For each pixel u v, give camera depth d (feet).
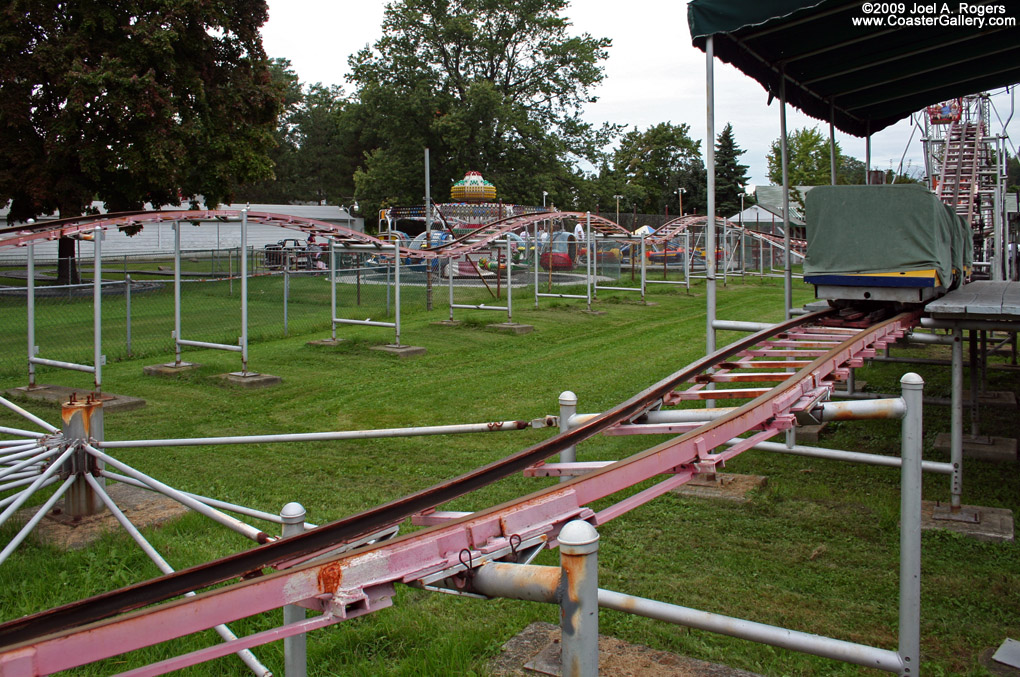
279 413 34.35
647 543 19.33
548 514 10.05
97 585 16.74
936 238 24.43
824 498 22.62
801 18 27.94
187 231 159.74
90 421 19.57
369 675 13.44
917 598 12.40
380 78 202.59
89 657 6.47
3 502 17.39
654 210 289.74
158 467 26.00
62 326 60.75
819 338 24.68
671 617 12.07
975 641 14.56
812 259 26.78
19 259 125.80
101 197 95.91
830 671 13.58
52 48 83.87
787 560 18.25
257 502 22.40
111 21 85.51
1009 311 20.15
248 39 101.40
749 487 23.35
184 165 92.17
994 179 57.52
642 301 85.35
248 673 13.50
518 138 201.36
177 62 92.32
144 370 42.50
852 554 18.56
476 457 27.32
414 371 44.70
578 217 79.51
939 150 59.93
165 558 17.99
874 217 25.40
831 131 40.04
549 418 16.01
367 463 26.68
